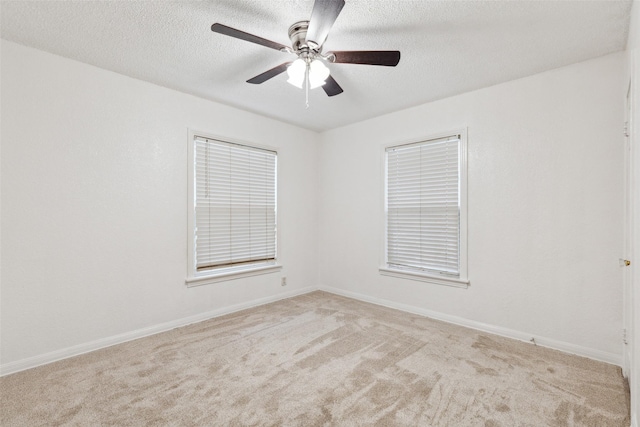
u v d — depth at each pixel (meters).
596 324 2.27
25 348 2.15
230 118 3.34
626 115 2.06
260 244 3.67
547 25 1.90
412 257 3.38
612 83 2.22
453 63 2.37
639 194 1.48
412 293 3.33
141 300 2.71
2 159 2.07
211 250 3.23
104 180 2.51
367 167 3.76
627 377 1.97
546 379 1.99
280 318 3.15
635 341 1.53
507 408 1.70
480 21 1.86
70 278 2.34
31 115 2.18
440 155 3.14
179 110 2.96
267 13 1.81
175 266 2.93
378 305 3.59
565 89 2.41
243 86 2.84
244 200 3.52
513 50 2.18
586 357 2.29
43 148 2.23
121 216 2.60
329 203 4.20
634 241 1.61
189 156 3.02
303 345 2.50
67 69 2.33
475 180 2.87
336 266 4.12
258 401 1.76
